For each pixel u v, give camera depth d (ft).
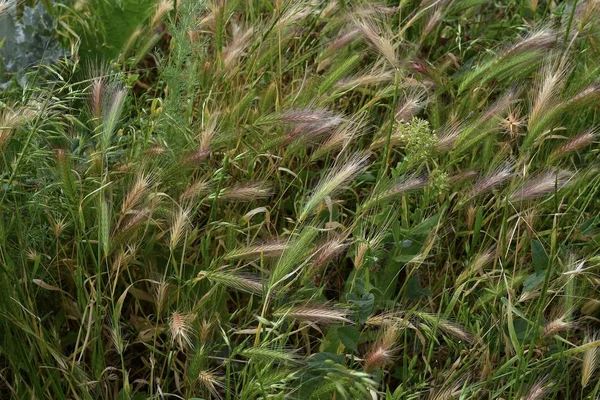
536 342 8.78
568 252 9.34
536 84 10.39
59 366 8.56
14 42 11.22
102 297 8.98
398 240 8.97
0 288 8.14
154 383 9.37
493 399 8.36
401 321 8.48
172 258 8.52
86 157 9.51
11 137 8.91
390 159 10.83
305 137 9.27
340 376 7.79
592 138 9.68
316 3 11.11
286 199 10.14
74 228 9.14
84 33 11.58
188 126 9.61
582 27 10.43
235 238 9.16
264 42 10.78
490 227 10.52
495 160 10.05
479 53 11.84
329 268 10.17
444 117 11.12
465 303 9.05
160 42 12.57
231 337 9.31
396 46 9.98
